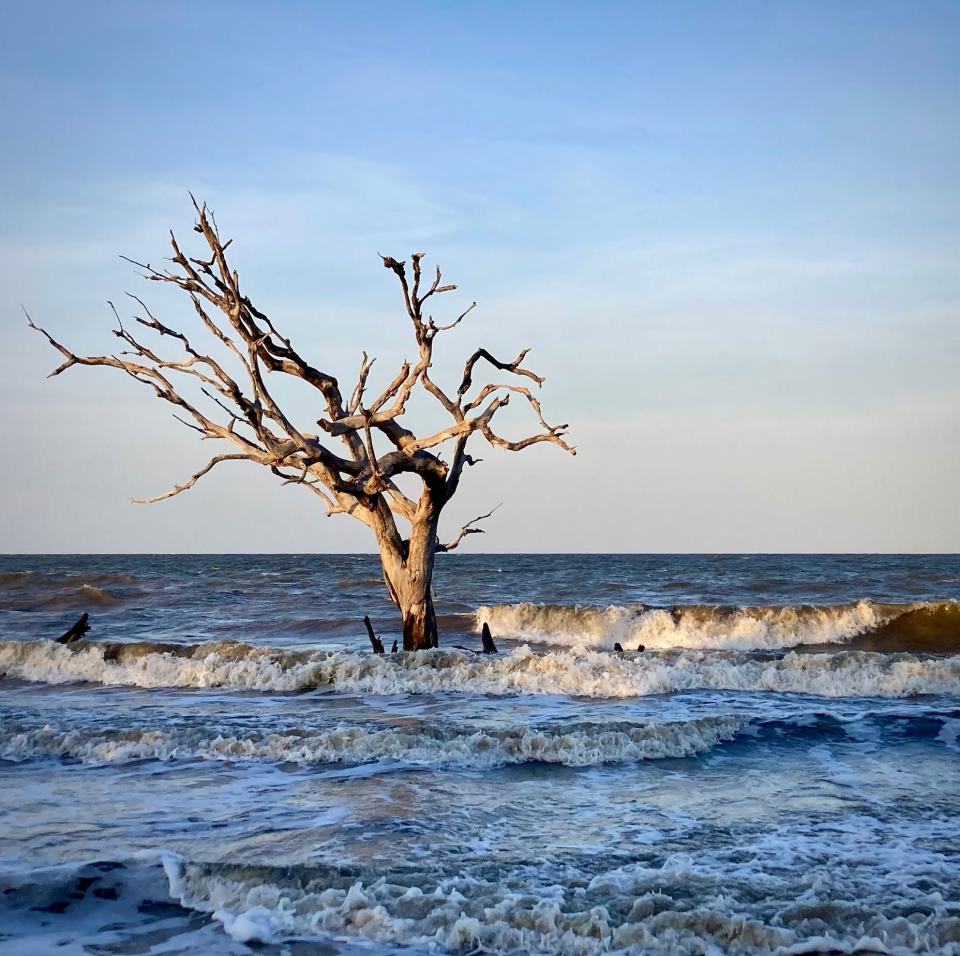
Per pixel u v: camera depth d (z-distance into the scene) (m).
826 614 25.92
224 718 14.00
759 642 25.53
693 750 11.94
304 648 24.95
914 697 15.27
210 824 8.75
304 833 8.44
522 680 16.27
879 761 11.38
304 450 15.82
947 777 10.55
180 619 33.41
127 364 16.12
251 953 6.12
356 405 16.73
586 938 6.23
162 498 16.12
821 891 6.92
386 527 17.91
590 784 10.33
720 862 7.63
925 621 25.44
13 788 10.21
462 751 11.55
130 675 18.30
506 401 17.14
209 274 16.08
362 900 6.77
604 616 27.67
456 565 104.44
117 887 7.20
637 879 7.21
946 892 6.89
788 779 10.52
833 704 14.64
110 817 9.01
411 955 6.12
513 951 6.16
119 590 48.47
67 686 17.92
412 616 18.05
